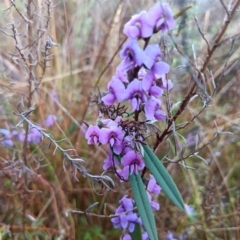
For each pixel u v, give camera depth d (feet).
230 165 1.37
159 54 0.65
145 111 0.68
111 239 1.17
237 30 1.20
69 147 1.26
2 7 1.47
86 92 1.34
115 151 0.71
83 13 1.49
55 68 1.47
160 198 1.26
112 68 1.40
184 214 1.19
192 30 1.09
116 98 0.68
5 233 1.04
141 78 0.68
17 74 1.39
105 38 1.34
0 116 1.27
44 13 1.27
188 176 1.28
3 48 1.49
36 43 1.04
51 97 1.33
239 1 0.77
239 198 1.31
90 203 1.22
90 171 1.24
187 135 1.37
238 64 1.45
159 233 1.16
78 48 1.49
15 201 1.12
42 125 1.23
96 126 0.70
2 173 1.08
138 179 0.71
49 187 1.15
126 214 0.78
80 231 1.17
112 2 1.48
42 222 1.11
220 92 1.44
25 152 1.05
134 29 0.64
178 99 1.35
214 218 1.16
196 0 0.90
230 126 1.39
